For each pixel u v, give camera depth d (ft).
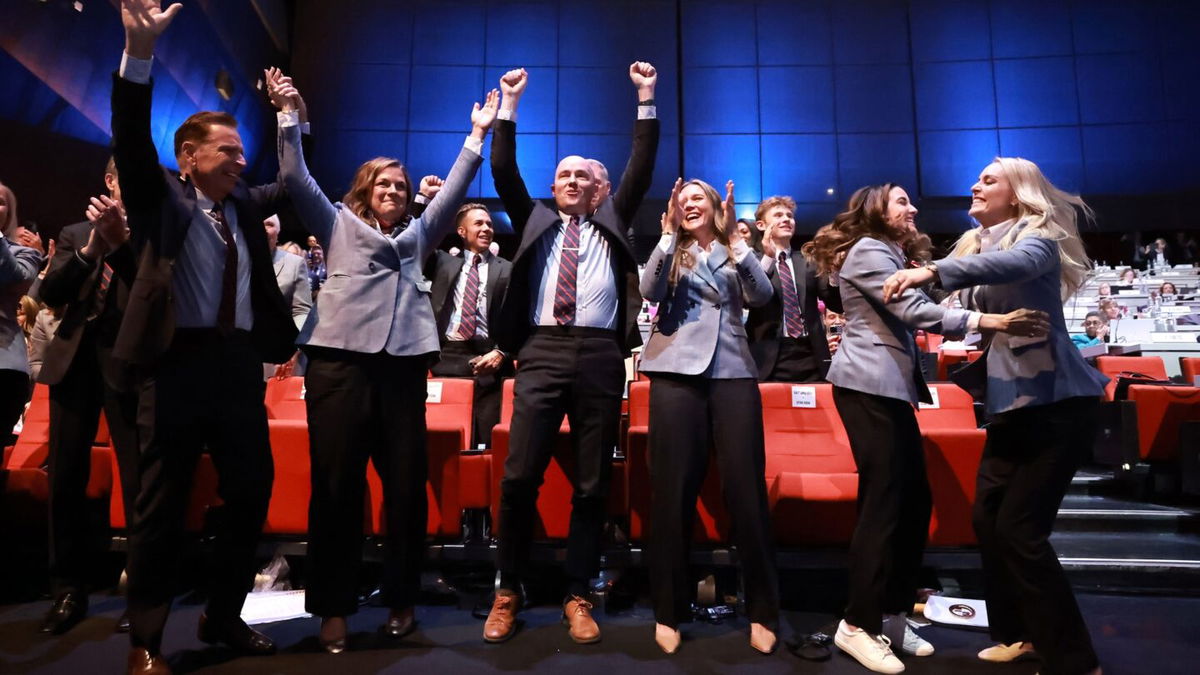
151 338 5.82
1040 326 5.52
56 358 7.26
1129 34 37.45
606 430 7.21
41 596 8.30
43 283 7.14
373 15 38.01
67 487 7.29
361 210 7.31
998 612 6.46
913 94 38.04
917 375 6.77
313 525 6.59
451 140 37.32
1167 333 20.43
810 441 8.77
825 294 10.43
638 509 8.02
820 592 8.57
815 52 38.42
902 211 7.09
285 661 6.31
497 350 9.76
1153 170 36.73
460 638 6.96
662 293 7.04
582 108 37.70
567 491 8.09
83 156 24.84
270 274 6.71
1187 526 10.24
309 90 37.45
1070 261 6.42
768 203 10.73
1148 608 7.98
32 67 21.22
